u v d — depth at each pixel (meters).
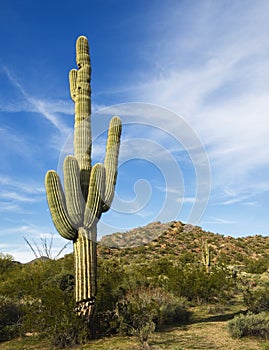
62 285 13.86
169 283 13.43
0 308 9.93
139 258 29.78
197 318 10.74
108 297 9.04
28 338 8.71
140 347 7.30
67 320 7.83
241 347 7.25
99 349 7.30
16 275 18.20
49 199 7.76
